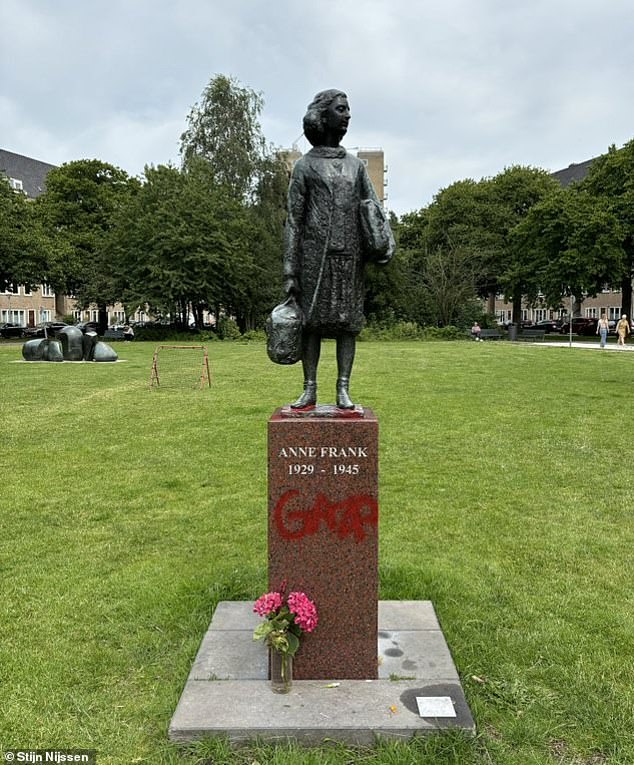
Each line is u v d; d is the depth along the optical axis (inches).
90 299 1803.6
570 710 140.7
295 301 158.6
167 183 1612.9
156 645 168.7
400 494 298.5
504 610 186.4
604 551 231.3
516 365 879.1
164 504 288.8
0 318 2472.9
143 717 140.9
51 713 142.3
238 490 308.5
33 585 205.3
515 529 253.4
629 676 153.1
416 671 153.3
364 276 162.2
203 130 1612.9
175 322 1701.5
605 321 1233.4
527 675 154.5
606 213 1396.4
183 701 141.6
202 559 226.5
